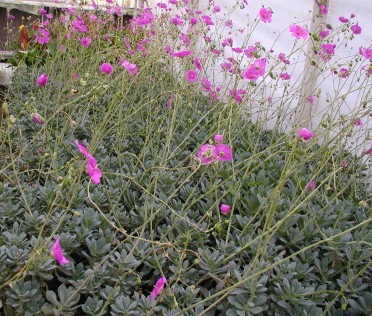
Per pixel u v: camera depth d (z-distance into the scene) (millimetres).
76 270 1471
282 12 3152
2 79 4613
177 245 1567
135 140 2541
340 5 2680
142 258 1566
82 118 2645
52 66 3391
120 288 1451
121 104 2371
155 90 3180
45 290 1459
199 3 4398
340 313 1418
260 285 1405
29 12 5199
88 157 1243
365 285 1516
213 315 1391
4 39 5363
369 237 1739
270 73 2100
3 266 1388
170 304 1405
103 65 1861
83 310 1337
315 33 2129
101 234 1635
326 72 2775
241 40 3734
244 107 2518
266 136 2787
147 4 5266
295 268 1575
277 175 2201
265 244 1322
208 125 2734
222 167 2160
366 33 2498
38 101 2951
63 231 1637
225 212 1512
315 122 2859
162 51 3035
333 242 1594
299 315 1379
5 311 1347
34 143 2338
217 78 3979
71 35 3508
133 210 1896
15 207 1720
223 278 1497
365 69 2295
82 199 1806
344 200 1968
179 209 1853
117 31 4059
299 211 1854
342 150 2229
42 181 2098
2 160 2172
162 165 2008
